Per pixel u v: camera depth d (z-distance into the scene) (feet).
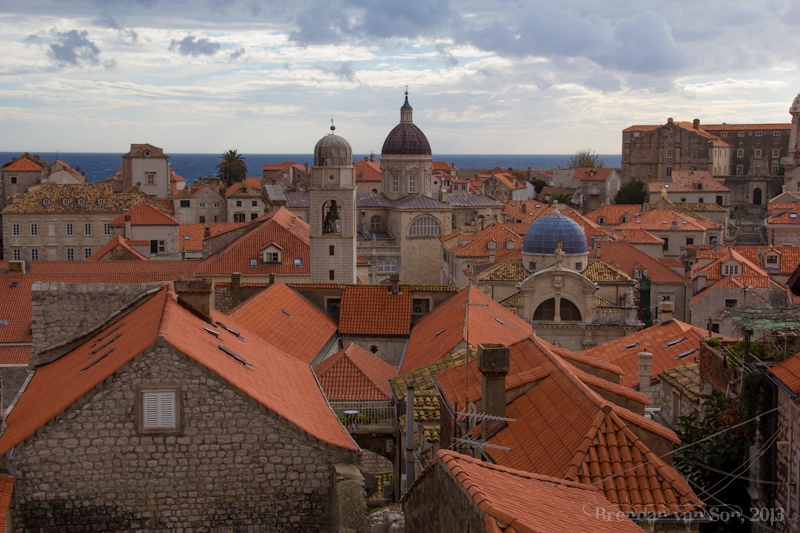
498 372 109.50
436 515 77.56
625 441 95.04
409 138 571.69
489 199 627.05
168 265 357.61
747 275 357.41
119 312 143.02
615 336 320.29
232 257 354.95
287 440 106.32
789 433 99.09
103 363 112.27
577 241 349.20
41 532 102.94
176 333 110.63
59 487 103.09
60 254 548.72
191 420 104.94
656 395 174.60
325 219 333.83
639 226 548.72
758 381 107.34
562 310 322.96
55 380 123.95
